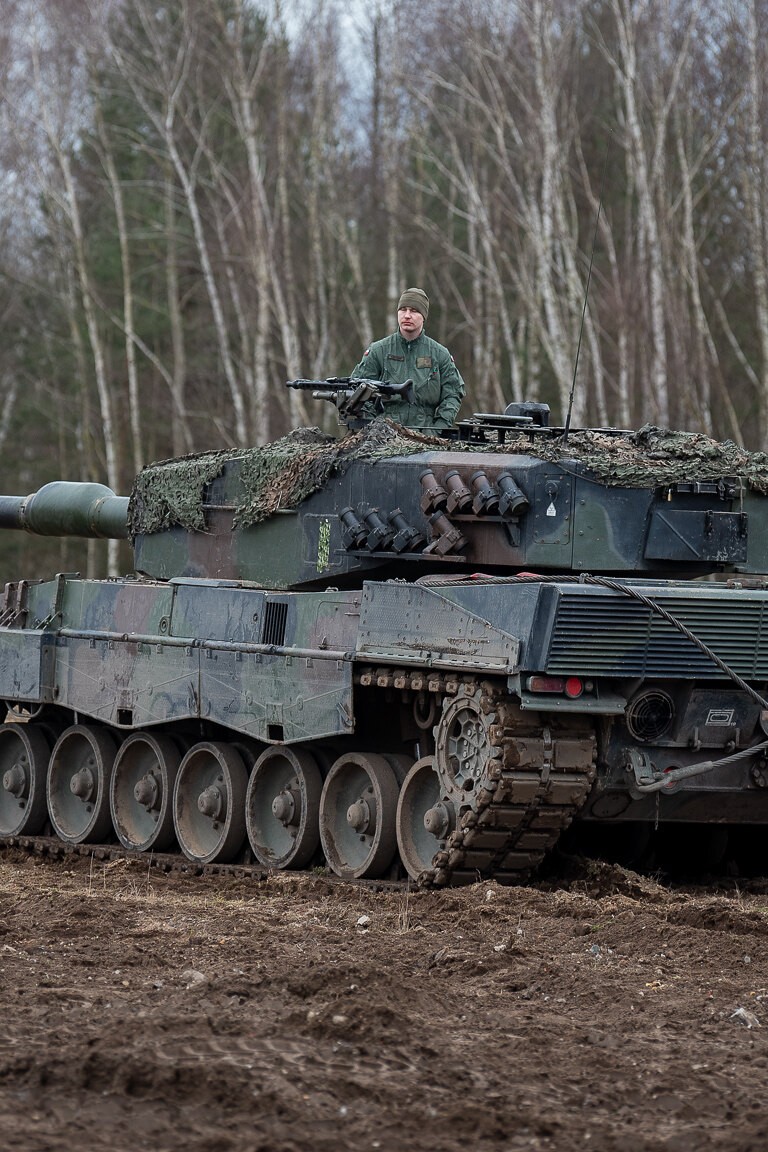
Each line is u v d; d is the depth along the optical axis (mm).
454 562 16750
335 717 16531
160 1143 7984
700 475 16500
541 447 16859
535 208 42906
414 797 16406
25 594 22625
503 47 45125
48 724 22406
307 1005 10570
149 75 52906
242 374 54656
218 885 17281
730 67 46031
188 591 19156
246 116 45500
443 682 15453
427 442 17984
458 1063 9406
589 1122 8500
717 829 17922
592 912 14062
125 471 59844
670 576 16922
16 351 62250
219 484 19844
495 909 14180
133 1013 10297
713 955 12469
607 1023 10477
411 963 12312
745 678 15297
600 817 15844
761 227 43156
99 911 14609
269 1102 8516
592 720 15266
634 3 46188
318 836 17547
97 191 57031
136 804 20438
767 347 43062
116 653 20219
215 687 18375
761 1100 8867
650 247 41812
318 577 18109
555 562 16219
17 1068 8898
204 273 52938
